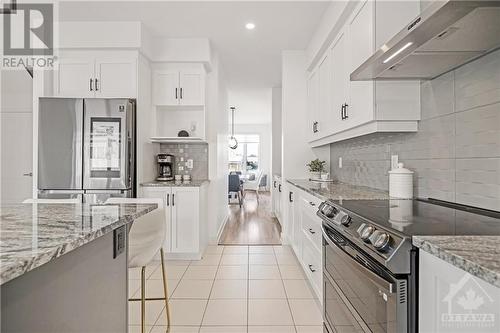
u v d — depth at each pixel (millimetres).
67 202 2012
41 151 3320
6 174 4223
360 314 1344
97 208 1524
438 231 1103
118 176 3346
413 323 1018
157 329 2195
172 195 3695
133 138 3455
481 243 927
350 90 2484
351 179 3428
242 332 2154
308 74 4164
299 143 4328
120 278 1476
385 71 1869
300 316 2369
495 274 657
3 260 686
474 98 1652
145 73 3822
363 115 2232
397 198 2121
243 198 9508
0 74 3943
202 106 4066
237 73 5480
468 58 1642
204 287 2918
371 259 1229
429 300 951
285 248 4211
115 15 3348
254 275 3219
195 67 4004
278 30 3662
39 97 3457
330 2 2949
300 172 4336
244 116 10391
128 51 3576
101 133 3338
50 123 3324
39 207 1563
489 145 1554
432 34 1341
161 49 3938
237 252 4031
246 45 4148
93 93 3576
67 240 872
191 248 3709
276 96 6465
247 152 12336
